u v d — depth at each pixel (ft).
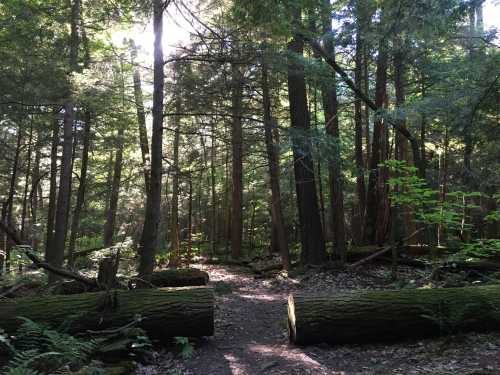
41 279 35.06
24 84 39.55
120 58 41.42
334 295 22.75
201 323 22.77
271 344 23.43
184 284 38.81
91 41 55.67
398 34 36.01
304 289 39.73
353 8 36.60
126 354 21.17
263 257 65.00
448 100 34.45
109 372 18.81
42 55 42.91
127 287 29.17
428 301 21.68
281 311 31.50
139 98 54.95
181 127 45.09
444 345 20.25
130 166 69.72
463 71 35.88
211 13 33.17
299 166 48.19
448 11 31.53
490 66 33.76
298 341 21.98
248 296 37.99
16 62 39.34
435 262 35.17
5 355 20.16
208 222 97.55
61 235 46.21
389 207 49.21
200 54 31.60
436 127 57.26
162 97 32.07
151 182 31.73
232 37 30.42
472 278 36.09
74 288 30.96
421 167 47.11
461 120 35.88
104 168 77.00
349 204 72.54
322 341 22.06
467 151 43.47
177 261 60.80
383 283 38.14
